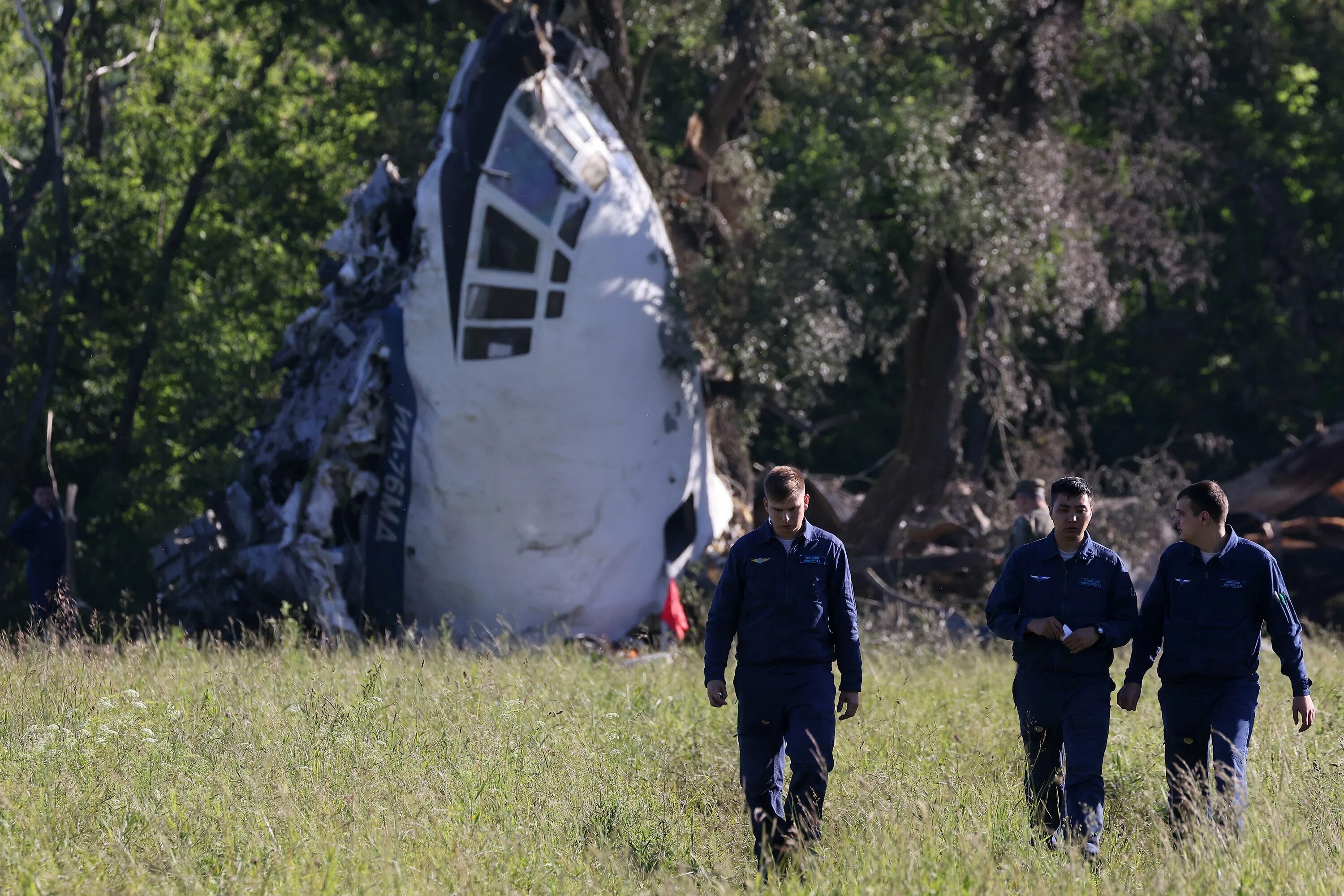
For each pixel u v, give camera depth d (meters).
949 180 74.62
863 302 78.25
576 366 64.62
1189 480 123.44
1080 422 129.50
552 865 20.03
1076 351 129.75
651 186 76.00
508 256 64.50
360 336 67.75
